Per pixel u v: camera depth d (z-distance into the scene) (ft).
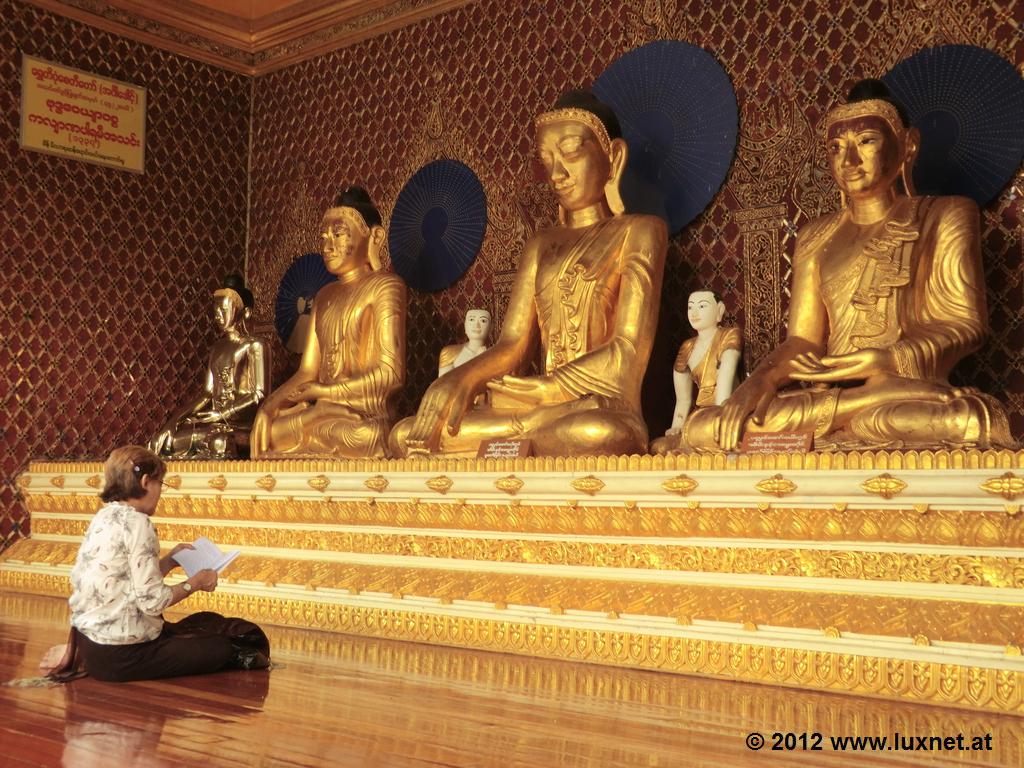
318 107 28.37
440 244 25.21
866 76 19.39
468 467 16.52
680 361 18.70
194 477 20.58
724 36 21.17
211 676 13.08
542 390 18.44
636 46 22.41
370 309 22.36
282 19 28.78
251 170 29.66
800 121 20.08
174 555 13.73
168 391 27.89
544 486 15.60
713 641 13.74
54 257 26.02
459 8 25.61
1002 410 14.28
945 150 18.29
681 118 21.43
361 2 27.14
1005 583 12.08
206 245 28.91
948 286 15.94
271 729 10.07
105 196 26.99
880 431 14.62
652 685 13.06
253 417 24.91
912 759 9.38
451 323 24.97
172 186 28.30
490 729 10.18
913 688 12.19
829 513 13.19
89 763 8.75
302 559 19.03
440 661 14.74
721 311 18.49
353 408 21.54
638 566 14.90
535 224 23.58
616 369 18.19
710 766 8.89
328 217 22.99
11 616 18.83
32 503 23.89
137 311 27.43
